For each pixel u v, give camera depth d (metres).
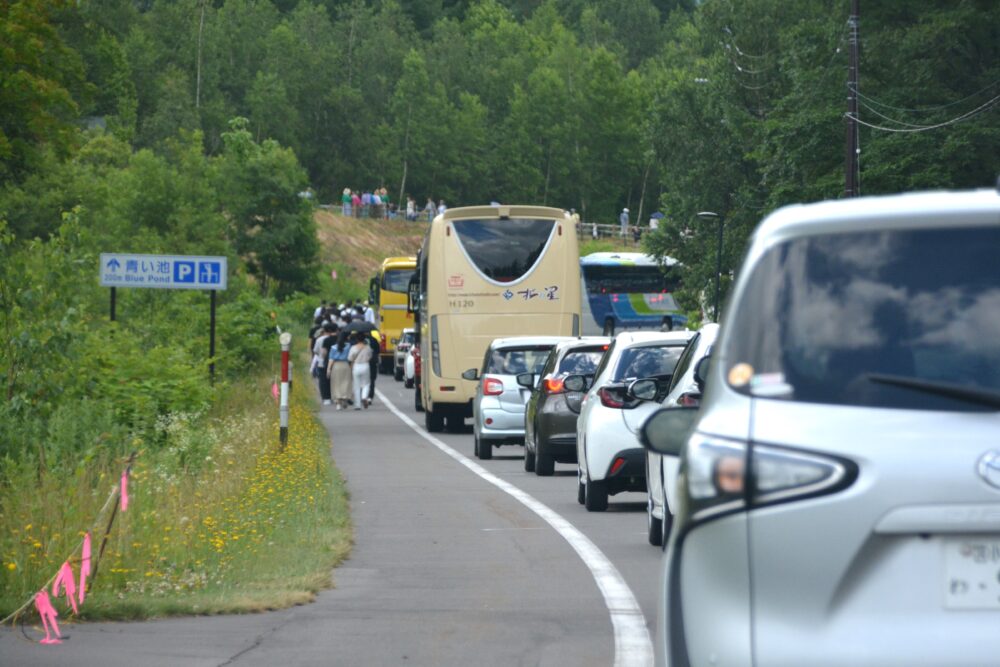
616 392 33.41
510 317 69.38
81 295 39.75
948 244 8.73
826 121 100.62
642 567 24.75
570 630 18.81
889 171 94.69
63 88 64.19
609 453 33.06
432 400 69.00
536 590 22.28
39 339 35.97
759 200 136.25
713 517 8.57
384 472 46.66
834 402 8.53
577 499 37.34
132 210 122.31
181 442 39.78
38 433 33.38
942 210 8.78
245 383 79.94
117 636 18.28
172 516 25.58
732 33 151.38
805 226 8.98
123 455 33.38
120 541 22.30
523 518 32.72
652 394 28.38
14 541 21.06
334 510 32.75
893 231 8.83
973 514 8.20
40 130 64.62
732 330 8.98
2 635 18.27
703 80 148.00
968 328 8.54
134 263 59.97
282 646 17.69
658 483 26.45
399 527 31.08
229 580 22.38
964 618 8.23
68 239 37.41
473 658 16.97
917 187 93.69
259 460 41.22
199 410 50.06
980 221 8.73
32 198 119.75
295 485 36.34
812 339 8.71
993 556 8.25
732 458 8.55
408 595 21.81
